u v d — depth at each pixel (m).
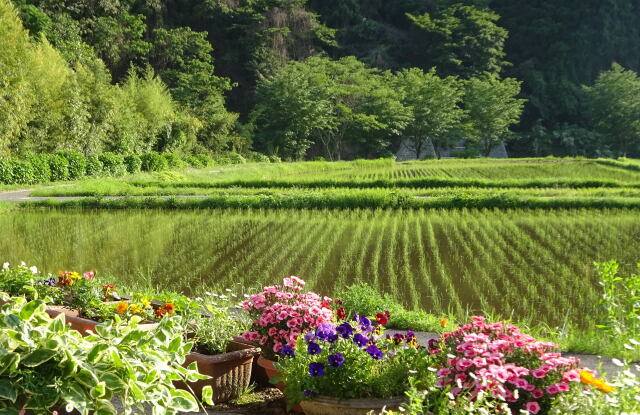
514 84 91.19
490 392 3.49
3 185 31.03
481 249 15.69
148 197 25.28
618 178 44.84
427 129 85.38
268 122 75.94
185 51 72.62
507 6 110.12
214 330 5.38
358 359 4.35
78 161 36.19
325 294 11.24
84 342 3.19
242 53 83.25
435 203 24.67
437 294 11.16
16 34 36.59
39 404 2.88
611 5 103.06
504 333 4.20
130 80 53.78
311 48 88.19
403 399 4.32
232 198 25.05
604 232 18.58
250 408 4.89
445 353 4.20
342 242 16.70
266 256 14.66
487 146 93.56
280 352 5.11
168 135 52.75
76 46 50.81
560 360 3.74
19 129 34.66
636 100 93.81
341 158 85.94
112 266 13.45
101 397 3.07
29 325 3.02
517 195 25.53
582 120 101.19
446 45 94.56
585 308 10.20
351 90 79.69
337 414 4.27
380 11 105.31
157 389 3.29
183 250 15.47
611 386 3.38
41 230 18.64
